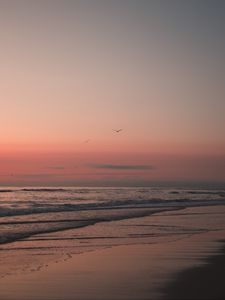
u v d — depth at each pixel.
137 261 15.09
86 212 42.06
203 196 98.38
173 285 11.49
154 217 36.44
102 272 13.27
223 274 12.83
